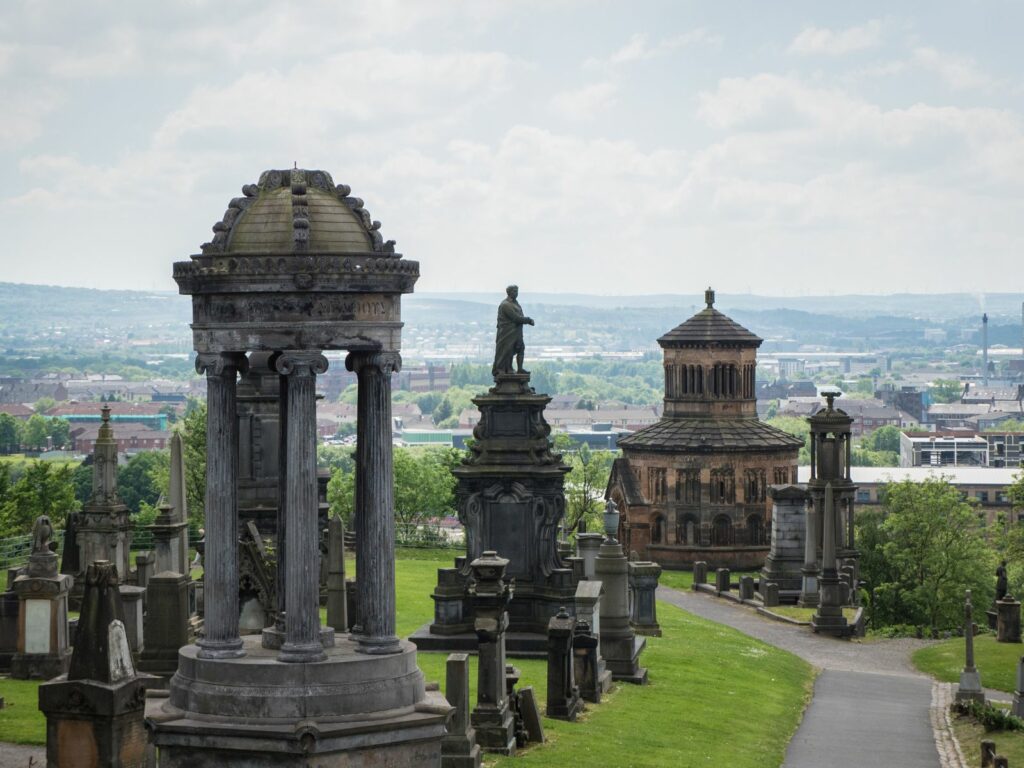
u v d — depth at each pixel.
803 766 58.62
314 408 33.84
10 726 47.12
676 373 164.25
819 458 120.19
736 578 150.12
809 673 86.56
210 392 34.09
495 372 70.12
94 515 78.69
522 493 68.38
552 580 67.81
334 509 150.00
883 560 134.88
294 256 33.59
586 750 50.38
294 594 33.44
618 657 67.50
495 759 47.03
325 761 32.41
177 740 32.72
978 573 133.00
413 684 34.16
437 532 157.38
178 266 34.44
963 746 66.19
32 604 56.69
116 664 33.03
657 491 161.38
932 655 96.38
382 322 34.34
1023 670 74.44
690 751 54.09
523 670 63.47
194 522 135.50
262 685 33.12
